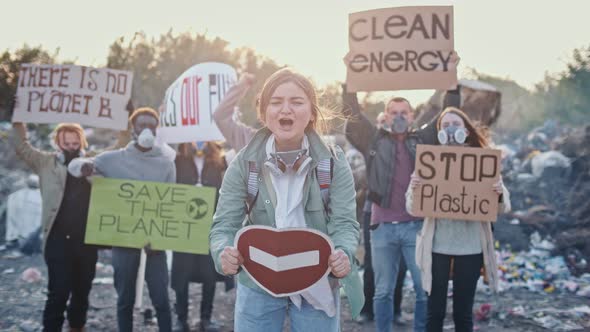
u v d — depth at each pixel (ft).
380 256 16.33
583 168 38.11
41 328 18.57
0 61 45.52
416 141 16.80
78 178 17.49
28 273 25.16
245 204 8.96
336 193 8.63
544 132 54.03
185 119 19.94
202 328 19.30
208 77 20.11
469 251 14.66
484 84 38.29
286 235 7.94
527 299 22.99
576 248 29.12
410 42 17.61
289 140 8.76
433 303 14.80
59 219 17.17
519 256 28.96
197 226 17.39
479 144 15.97
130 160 17.60
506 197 15.15
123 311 16.55
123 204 17.34
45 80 19.60
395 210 16.19
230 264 8.07
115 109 19.88
